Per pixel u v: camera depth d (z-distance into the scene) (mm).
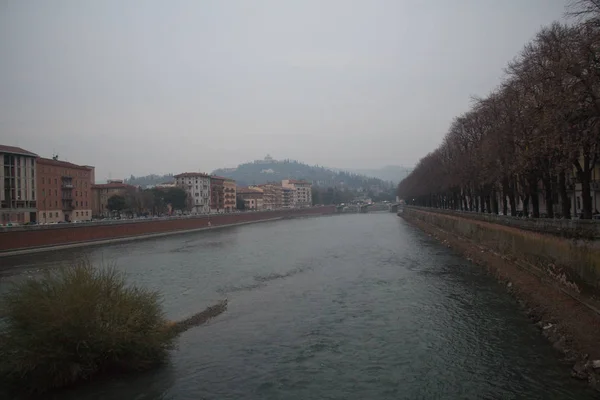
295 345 25625
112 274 22781
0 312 20062
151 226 111000
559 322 25922
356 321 30203
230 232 121875
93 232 90062
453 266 51844
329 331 28141
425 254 63812
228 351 24734
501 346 24188
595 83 27312
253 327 29125
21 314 19531
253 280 46000
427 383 20203
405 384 20203
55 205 117812
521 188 60125
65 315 19625
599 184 58219
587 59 26781
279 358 23656
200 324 29984
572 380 19500
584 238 27172
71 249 78750
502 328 27281
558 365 21219
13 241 70750
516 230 43406
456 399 18578
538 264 36156
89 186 135000
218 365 22734
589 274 26188
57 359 19562
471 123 70375
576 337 23109
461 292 37562
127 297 22344
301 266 55094
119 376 21172
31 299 19797
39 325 19266
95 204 158875
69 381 20000
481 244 59844
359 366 22438
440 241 81625
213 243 89062
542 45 39750
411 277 45500
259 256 66125
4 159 99750
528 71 41625
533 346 23906
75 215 126750
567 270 29703
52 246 77562
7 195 100312
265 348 25188
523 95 43750
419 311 32188
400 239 88875
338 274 48625
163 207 163125
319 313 32406
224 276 48656
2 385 19656
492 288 38750
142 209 151125
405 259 59000
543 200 78375
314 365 22672
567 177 62969
